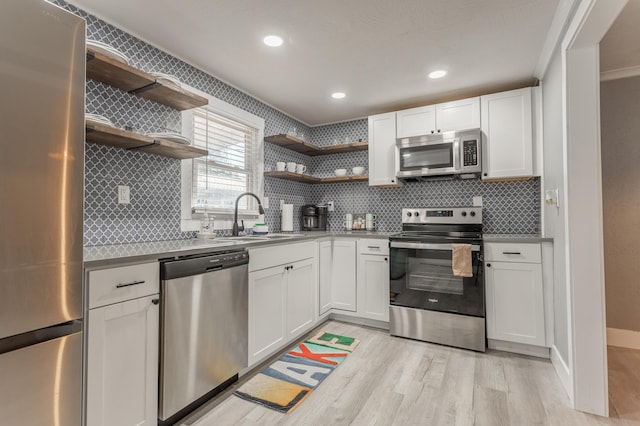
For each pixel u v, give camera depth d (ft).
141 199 7.05
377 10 6.17
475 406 5.98
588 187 5.97
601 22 5.27
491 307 8.55
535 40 7.25
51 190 3.76
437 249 8.93
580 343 5.90
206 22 6.50
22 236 3.53
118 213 6.62
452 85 9.64
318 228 12.58
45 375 3.75
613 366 7.59
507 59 8.11
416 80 9.27
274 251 7.95
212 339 6.06
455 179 11.09
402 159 10.66
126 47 6.74
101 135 5.66
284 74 8.84
